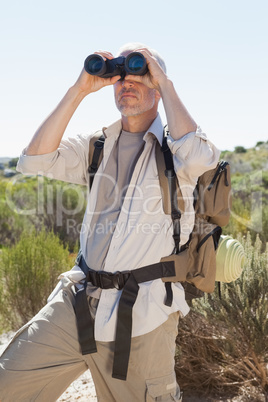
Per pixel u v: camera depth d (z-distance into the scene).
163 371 2.25
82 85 2.39
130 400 2.27
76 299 2.31
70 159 2.49
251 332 3.37
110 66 2.35
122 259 2.24
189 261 2.39
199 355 3.53
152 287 2.22
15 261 5.37
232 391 3.52
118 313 2.20
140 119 2.43
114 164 2.41
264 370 3.39
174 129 2.24
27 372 2.23
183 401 3.43
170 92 2.28
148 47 2.48
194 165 2.20
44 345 2.27
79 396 3.50
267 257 3.56
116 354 2.19
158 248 2.25
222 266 2.62
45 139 2.39
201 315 3.55
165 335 2.25
